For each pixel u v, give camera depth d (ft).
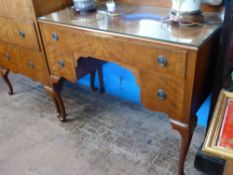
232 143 2.96
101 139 5.82
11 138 6.02
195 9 3.95
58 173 5.07
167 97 4.03
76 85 7.94
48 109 6.95
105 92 7.50
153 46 3.70
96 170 5.07
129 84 6.80
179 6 3.96
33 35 5.34
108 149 5.54
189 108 3.89
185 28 3.96
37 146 5.74
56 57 5.29
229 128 3.15
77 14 5.07
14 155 5.55
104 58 4.46
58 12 5.28
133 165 5.12
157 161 5.17
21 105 7.19
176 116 4.12
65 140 5.86
